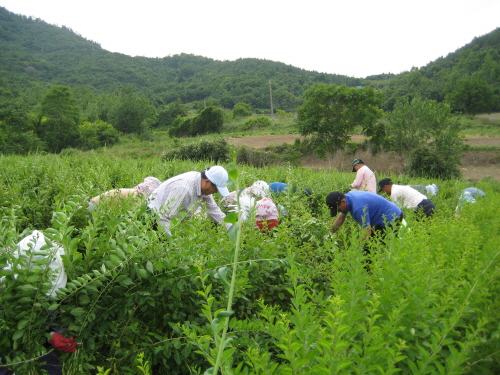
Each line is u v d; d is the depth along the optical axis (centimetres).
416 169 2109
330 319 173
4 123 3216
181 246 298
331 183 1020
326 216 547
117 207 364
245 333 248
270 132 5150
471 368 193
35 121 4644
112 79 16288
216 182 453
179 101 9381
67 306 270
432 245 305
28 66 15638
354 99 2911
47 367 285
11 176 654
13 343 254
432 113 2166
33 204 454
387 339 179
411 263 237
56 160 1034
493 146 3122
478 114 6350
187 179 450
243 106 8531
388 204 525
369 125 2822
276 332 191
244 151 2411
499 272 236
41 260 257
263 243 371
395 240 271
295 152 3081
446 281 244
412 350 187
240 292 310
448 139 2122
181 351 276
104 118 7106
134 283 281
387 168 2342
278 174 1123
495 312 216
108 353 295
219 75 15388
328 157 2827
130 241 289
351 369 160
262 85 13062
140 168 1073
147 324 304
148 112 6912
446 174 2038
